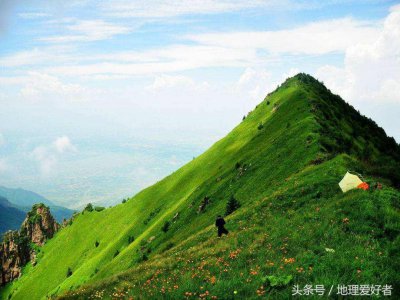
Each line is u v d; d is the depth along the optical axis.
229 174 100.81
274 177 69.19
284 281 15.75
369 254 17.27
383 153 88.44
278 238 24.77
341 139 74.31
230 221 39.66
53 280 173.88
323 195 34.44
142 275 26.23
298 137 78.25
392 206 23.88
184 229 88.94
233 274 19.30
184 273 22.47
